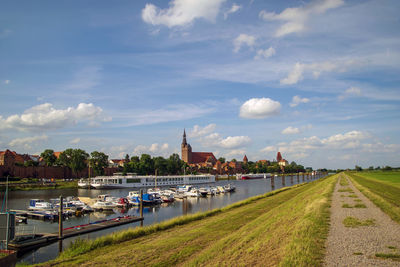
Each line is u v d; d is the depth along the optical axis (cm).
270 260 1683
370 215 2702
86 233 4159
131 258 2389
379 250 1625
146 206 7938
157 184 15912
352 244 1756
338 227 2227
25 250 3341
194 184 18538
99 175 19338
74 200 7988
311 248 1688
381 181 9969
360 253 1583
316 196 4881
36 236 3728
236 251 2052
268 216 3672
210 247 2473
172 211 6938
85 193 11969
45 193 11919
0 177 16000
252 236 2433
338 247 1711
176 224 4103
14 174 16900
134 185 14838
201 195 10969
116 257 2441
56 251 3353
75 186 14912
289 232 2214
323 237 1938
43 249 3422
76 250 2802
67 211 6341
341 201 3856
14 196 10638
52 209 6819
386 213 2789
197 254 2373
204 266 1900
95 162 19212
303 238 1916
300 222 2436
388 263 1418
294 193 7675
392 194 4925
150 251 2564
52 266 2384
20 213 6034
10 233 2997
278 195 7712
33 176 17825
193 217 4447
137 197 8219
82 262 2422
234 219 3988
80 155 18975
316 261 1487
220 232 3188
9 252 2542
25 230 4619
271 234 2333
